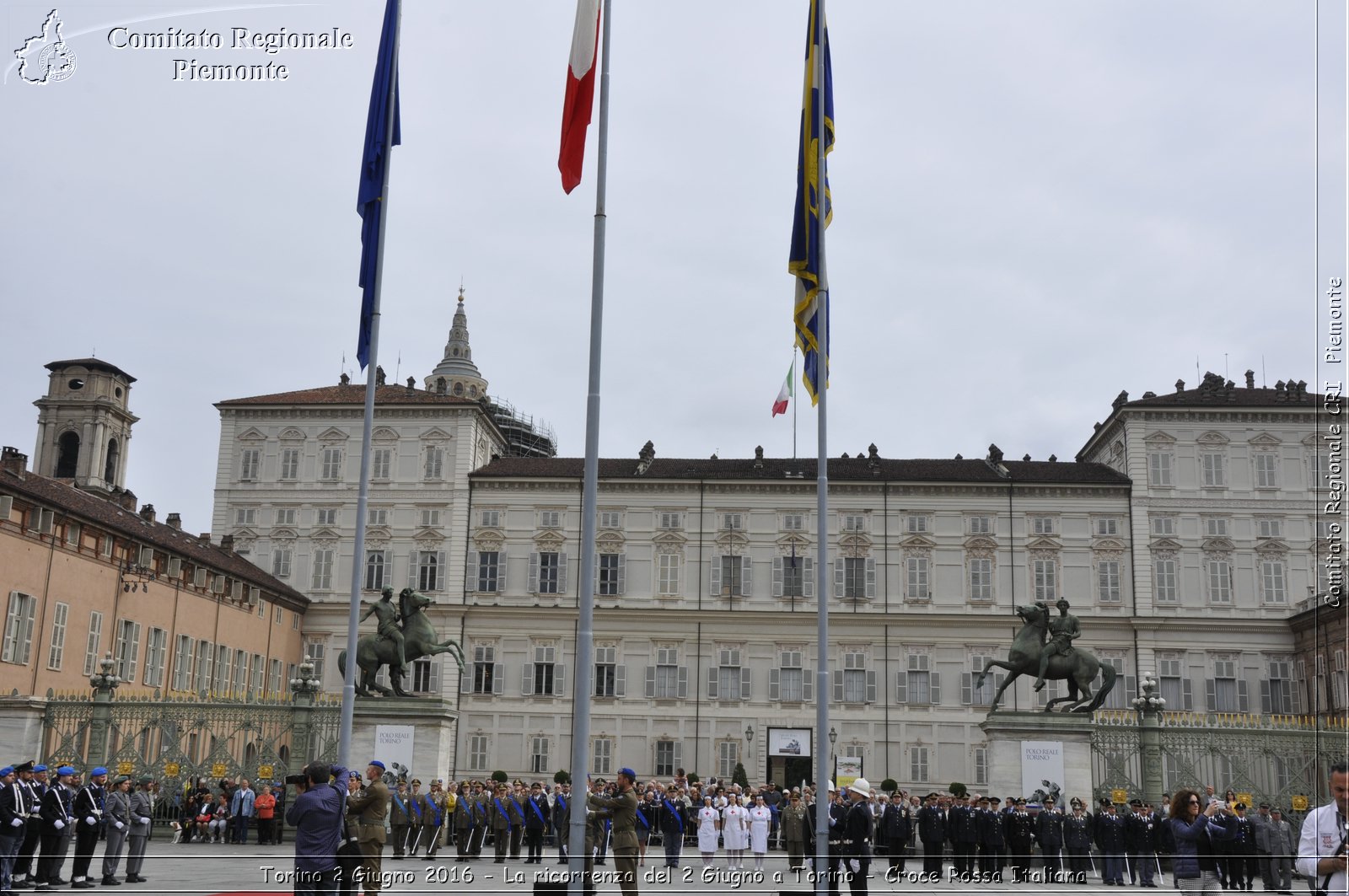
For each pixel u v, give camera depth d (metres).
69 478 82.50
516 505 86.44
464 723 82.88
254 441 88.12
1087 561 83.69
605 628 83.94
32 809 25.36
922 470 87.50
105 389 84.25
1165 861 35.84
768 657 83.06
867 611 83.38
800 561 84.94
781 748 81.19
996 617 82.31
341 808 17.98
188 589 69.81
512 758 82.31
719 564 85.06
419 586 85.19
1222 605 82.19
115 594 62.41
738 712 82.25
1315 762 42.78
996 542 84.25
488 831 42.59
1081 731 43.66
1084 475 85.81
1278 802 42.56
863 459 91.50
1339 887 12.84
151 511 74.31
